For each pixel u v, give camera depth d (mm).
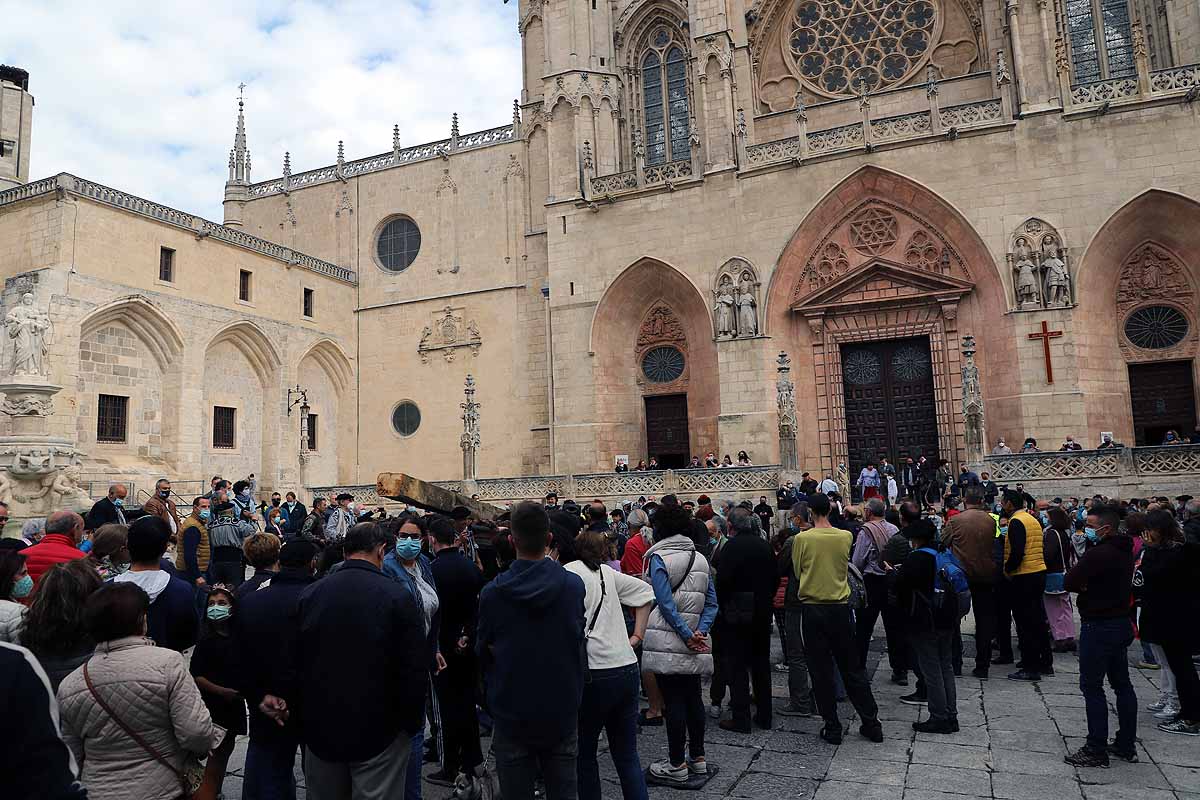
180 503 31656
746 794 7098
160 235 32969
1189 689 8523
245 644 5586
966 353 26453
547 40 37750
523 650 5203
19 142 39656
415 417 41500
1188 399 27625
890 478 28672
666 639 7258
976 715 9305
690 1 35656
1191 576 8477
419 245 42531
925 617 8703
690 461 33594
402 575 6602
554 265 35375
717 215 32500
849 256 31594
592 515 11094
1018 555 10875
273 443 37875
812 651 8523
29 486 24922
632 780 5895
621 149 37875
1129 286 28328
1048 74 28422
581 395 34219
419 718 4902
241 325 36500
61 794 2764
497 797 7344
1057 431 26828
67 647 4398
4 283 30312
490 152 40938
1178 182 26391
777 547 11070
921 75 34219
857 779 7391
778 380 29562
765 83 36906
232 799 7180
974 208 28703
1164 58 30172
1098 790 7008
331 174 45094
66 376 28922
